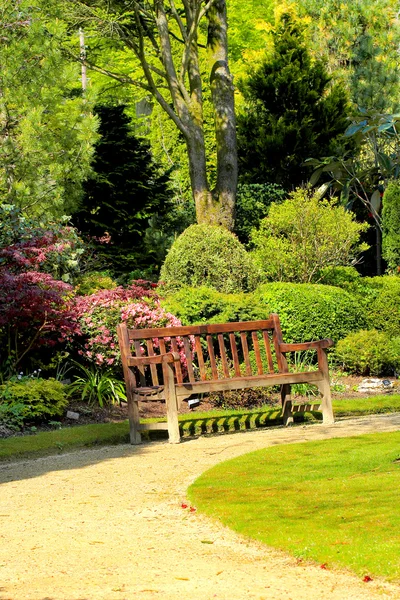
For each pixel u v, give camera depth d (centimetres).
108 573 434
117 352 1088
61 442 852
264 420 967
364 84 2208
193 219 1823
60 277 1232
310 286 1316
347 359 1270
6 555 474
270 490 592
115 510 580
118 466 747
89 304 1112
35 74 1373
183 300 1184
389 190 1678
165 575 429
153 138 2653
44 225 1276
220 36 1728
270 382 931
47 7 1509
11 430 909
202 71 2564
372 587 399
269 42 2283
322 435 840
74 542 500
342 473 630
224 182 1688
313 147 1959
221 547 480
